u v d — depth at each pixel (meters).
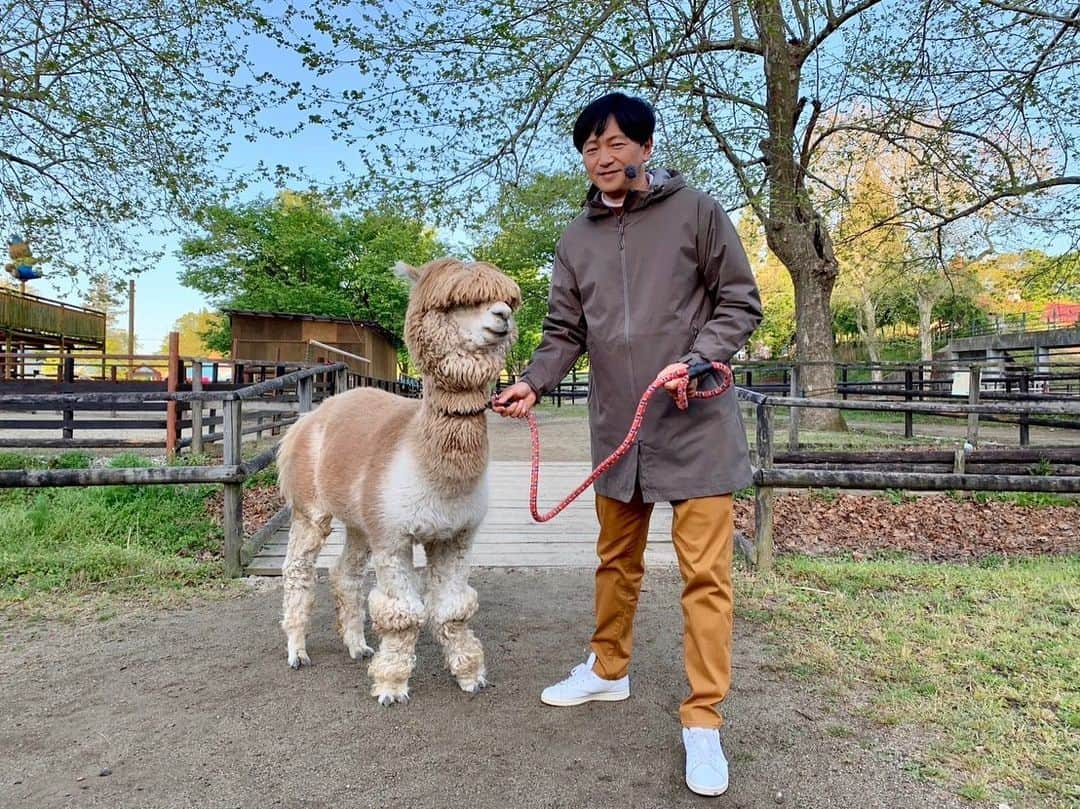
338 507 3.01
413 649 2.94
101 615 3.98
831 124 13.83
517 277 23.19
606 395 2.54
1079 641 3.39
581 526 6.18
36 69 8.70
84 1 8.63
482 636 3.70
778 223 12.27
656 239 2.44
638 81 10.09
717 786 2.21
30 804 2.19
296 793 2.25
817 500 7.63
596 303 2.53
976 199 11.87
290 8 8.67
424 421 2.62
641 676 3.15
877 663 3.21
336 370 10.57
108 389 10.91
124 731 2.65
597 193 2.58
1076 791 2.21
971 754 2.45
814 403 5.10
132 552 5.02
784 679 3.08
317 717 2.76
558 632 3.76
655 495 2.40
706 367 2.25
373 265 27.27
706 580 2.33
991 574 4.66
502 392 2.57
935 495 7.71
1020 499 7.55
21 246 10.29
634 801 2.20
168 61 9.24
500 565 5.11
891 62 10.43
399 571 2.82
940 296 34.75
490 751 2.50
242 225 19.77
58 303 24.83
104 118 9.59
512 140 11.09
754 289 2.38
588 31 9.17
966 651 3.30
